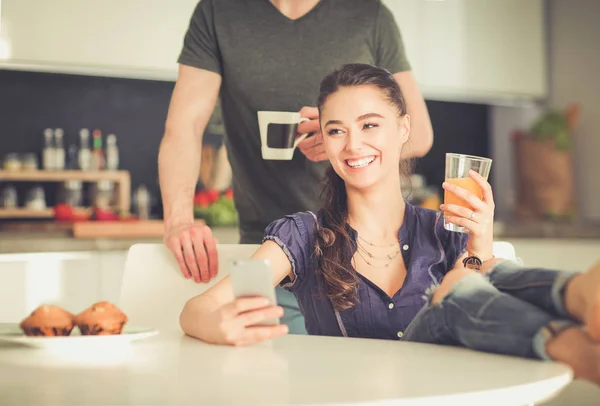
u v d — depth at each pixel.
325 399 0.74
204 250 1.63
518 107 4.87
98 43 3.62
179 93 2.05
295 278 1.54
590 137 4.44
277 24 2.05
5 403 0.75
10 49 3.50
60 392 0.80
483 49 4.32
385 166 1.53
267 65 2.05
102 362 1.00
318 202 2.04
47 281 3.05
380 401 0.73
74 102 4.56
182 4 3.73
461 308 1.07
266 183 2.08
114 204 4.42
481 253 1.43
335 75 1.55
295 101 2.06
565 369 0.91
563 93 4.52
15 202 4.40
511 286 1.04
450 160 1.43
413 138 2.12
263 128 1.96
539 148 4.53
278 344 1.17
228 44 2.05
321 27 2.06
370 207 1.53
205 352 1.09
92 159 4.50
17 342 1.16
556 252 3.82
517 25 4.40
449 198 1.42
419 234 1.54
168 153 1.99
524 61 4.43
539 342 0.96
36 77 4.49
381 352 1.06
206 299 1.30
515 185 4.77
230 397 0.76
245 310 1.15
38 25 3.53
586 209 4.48
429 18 4.19
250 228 2.14
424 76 4.20
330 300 1.50
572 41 4.45
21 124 4.48
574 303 0.94
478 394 0.77
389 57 2.13
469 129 5.03
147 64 3.69
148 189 4.67
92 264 3.13
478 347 1.04
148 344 1.18
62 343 1.07
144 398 0.76
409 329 1.20
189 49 2.08
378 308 1.49
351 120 1.52
